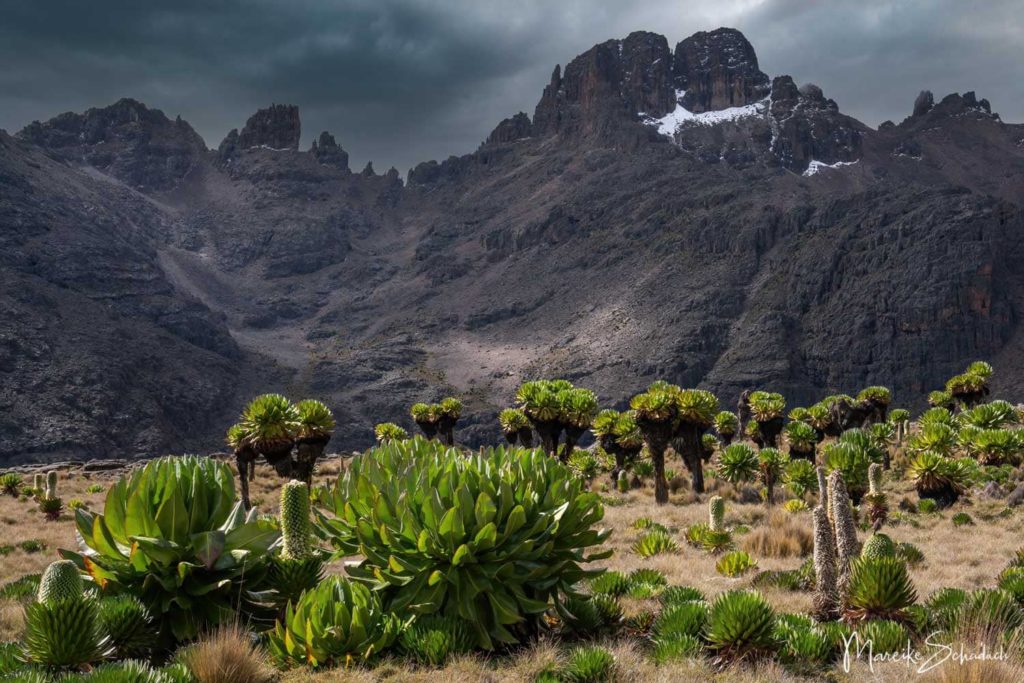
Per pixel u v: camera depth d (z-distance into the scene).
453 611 7.86
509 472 8.30
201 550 7.74
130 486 7.98
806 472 30.48
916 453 32.97
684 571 15.19
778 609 10.81
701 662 7.77
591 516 8.45
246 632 7.41
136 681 6.11
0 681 6.13
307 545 8.54
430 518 7.88
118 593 7.74
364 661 7.27
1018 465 31.64
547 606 7.95
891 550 9.83
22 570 17.56
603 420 41.12
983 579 13.98
